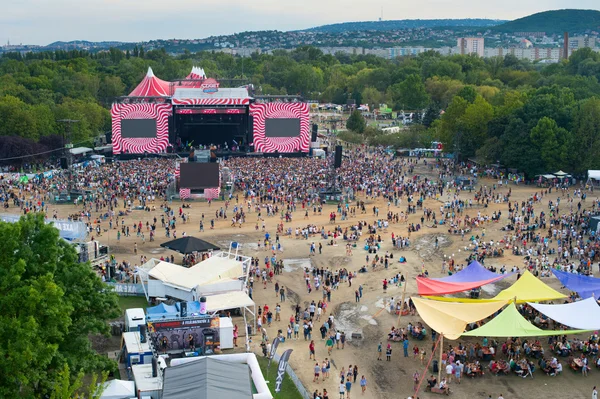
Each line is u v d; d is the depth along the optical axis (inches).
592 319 2736.2
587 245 4146.2
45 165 7209.6
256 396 2107.5
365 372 2598.4
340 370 2613.2
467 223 4687.5
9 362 1807.3
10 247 2075.5
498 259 3976.4
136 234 4507.9
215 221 4874.5
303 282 3604.8
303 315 3090.6
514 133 6520.7
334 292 3447.3
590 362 2645.2
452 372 2551.7
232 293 3024.1
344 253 4109.3
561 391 2443.4
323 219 4931.1
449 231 4542.3
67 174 6058.1
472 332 2583.7
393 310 3152.1
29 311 1907.0
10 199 5472.4
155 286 3191.4
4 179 6171.3
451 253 4114.2
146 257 3996.1
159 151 7844.5
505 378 2541.8
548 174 6200.8
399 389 2468.0
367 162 7190.0
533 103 6776.6
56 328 1962.4
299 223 4822.8
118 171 6525.6
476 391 2445.9
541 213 4699.8
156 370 2272.4
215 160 6594.5
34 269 2091.5
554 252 4104.3
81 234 3538.4
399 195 5625.0
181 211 4938.5
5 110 7578.7
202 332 2699.3
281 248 4202.8
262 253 4119.1
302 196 5561.0
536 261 3814.0
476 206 5295.3
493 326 2615.7
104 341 2773.1
